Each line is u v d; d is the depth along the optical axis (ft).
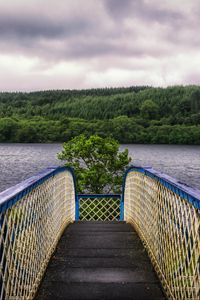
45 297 11.07
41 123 480.64
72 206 26.86
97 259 14.75
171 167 194.29
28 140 463.83
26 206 10.18
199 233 7.87
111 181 54.54
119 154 55.83
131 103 591.37
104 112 595.06
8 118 484.33
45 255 13.42
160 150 341.82
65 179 21.66
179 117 510.17
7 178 146.30
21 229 9.57
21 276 9.73
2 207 7.29
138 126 454.40
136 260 14.67
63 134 453.58
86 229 21.67
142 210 17.80
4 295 8.07
